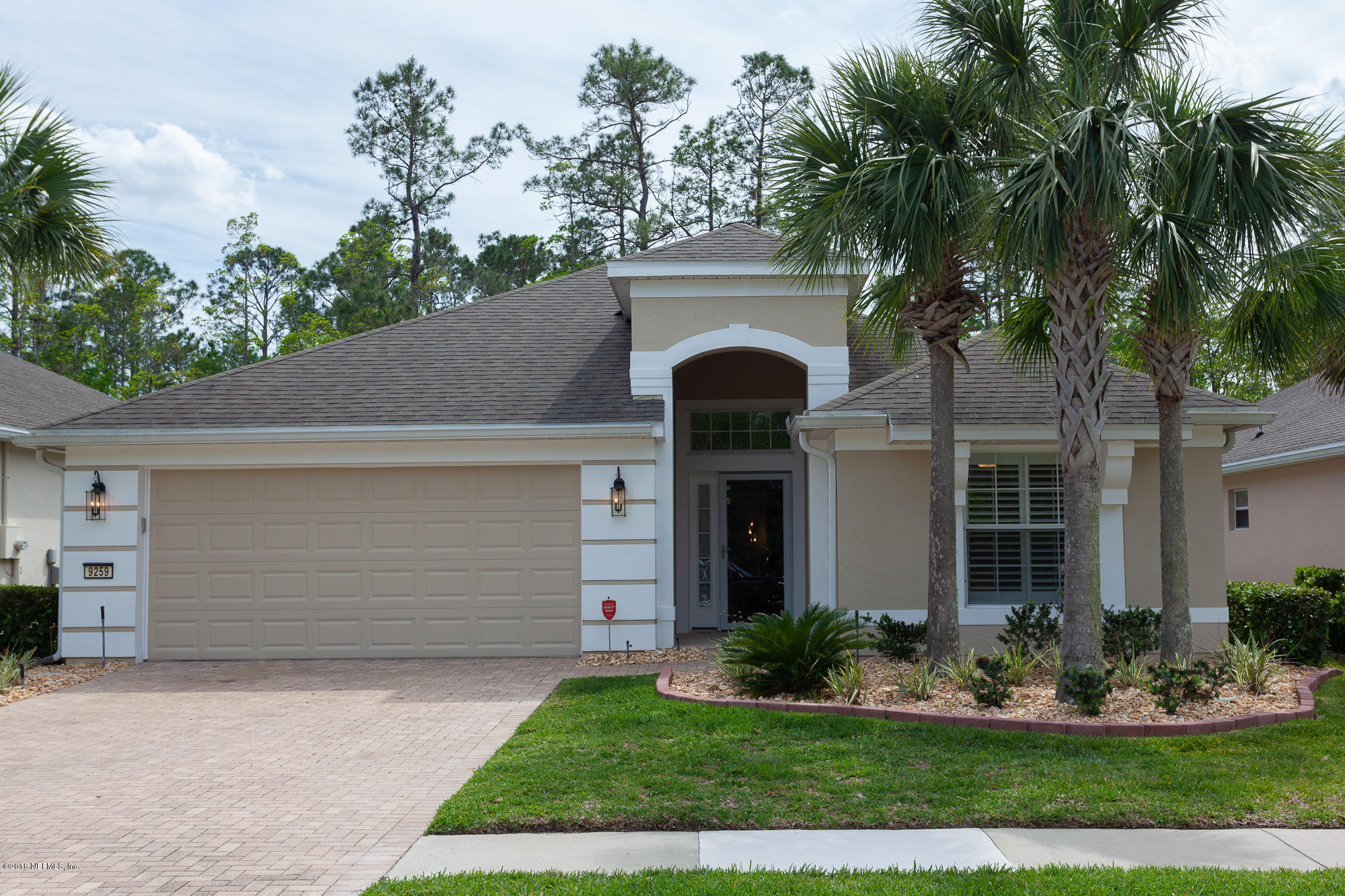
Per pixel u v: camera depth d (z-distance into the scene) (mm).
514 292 17250
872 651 12461
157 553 13430
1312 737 7840
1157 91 9328
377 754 8148
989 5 9070
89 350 43875
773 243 14320
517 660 13031
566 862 5523
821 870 5266
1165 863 5375
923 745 7652
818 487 13508
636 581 13164
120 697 10922
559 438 13117
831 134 9797
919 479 12664
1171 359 10383
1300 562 19109
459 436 13031
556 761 7426
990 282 9922
